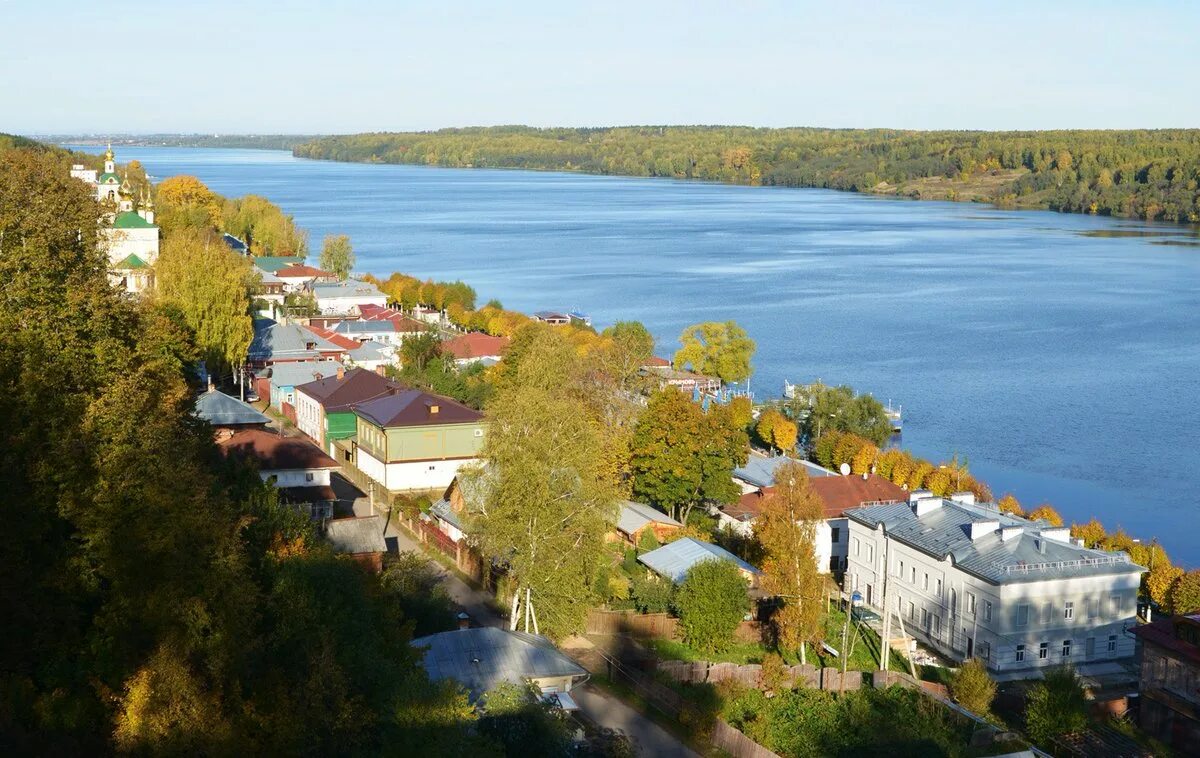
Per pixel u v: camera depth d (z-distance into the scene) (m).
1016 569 77.75
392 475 104.38
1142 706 69.88
